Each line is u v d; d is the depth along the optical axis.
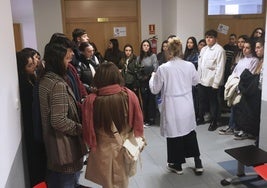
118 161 1.82
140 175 2.79
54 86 1.66
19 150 1.86
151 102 4.34
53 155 1.75
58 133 1.72
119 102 1.74
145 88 4.28
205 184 2.59
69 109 1.74
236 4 5.39
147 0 5.57
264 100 2.53
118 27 5.58
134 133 1.84
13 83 1.83
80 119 1.85
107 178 1.81
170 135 2.61
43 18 5.21
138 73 4.28
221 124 4.20
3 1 1.69
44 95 1.69
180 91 2.54
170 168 2.84
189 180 2.67
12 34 1.91
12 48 1.87
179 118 2.56
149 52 4.37
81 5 5.36
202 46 4.43
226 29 5.44
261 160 2.35
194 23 5.10
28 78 2.14
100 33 5.54
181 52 2.54
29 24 5.16
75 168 1.82
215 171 2.81
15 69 1.93
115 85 1.76
